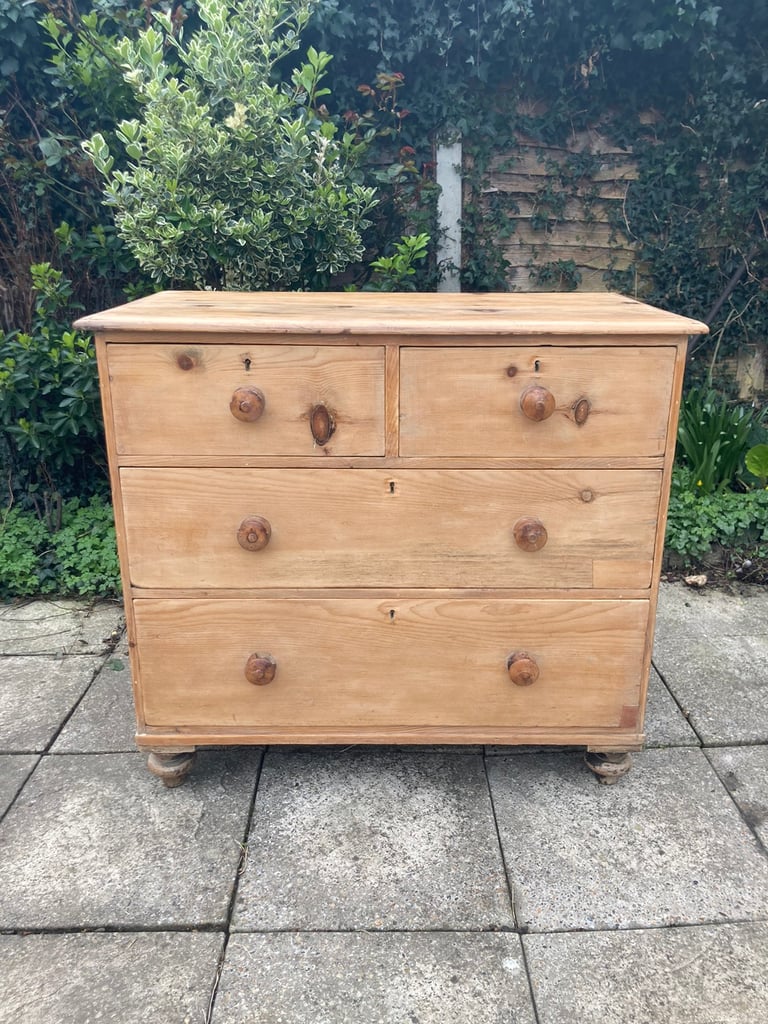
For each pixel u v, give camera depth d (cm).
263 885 174
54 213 356
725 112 370
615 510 182
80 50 305
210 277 312
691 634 284
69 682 254
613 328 167
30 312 360
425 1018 145
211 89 298
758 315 404
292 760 216
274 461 177
